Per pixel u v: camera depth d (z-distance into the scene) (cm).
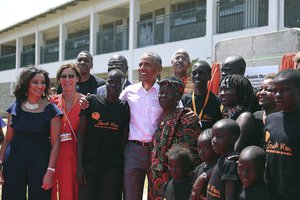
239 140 326
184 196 360
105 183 437
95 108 431
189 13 1480
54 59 2305
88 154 434
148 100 431
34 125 421
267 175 297
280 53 678
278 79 294
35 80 422
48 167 423
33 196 420
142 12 1916
